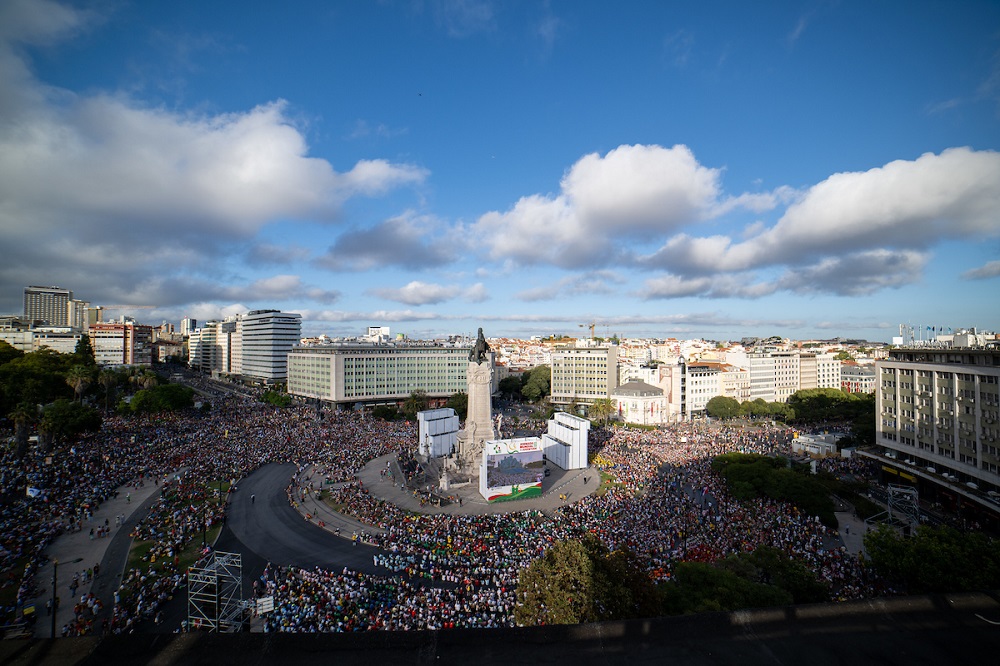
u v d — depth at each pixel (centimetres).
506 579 5944
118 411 17450
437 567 6469
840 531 7962
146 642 955
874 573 5984
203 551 7069
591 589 3747
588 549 4266
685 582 4972
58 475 9725
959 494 8838
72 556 6819
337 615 5234
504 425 18400
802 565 5344
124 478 10138
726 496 9369
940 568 5109
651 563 6250
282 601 5584
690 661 987
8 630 4928
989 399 8381
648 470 11388
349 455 12625
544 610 3816
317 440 14075
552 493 10106
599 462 12588
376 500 9350
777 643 1034
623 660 983
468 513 8788
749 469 9619
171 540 7400
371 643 977
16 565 6456
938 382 9612
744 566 5325
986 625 1089
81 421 11975
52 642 952
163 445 12694
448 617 5097
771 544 6975
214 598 5084
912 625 1088
